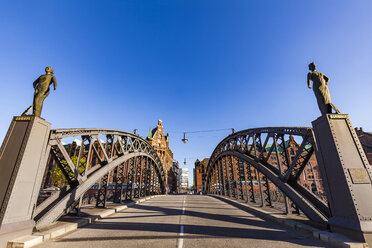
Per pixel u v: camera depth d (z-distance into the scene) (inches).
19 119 240.2
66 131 313.3
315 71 276.1
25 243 187.9
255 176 1918.1
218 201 781.3
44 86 256.1
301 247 193.8
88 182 372.5
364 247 181.6
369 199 203.0
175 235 237.5
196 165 3983.8
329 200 236.2
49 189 1162.0
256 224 308.8
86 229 273.7
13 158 217.5
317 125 262.1
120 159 551.2
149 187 1035.3
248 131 567.2
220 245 198.7
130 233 249.0
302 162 346.0
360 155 223.8
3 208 193.2
